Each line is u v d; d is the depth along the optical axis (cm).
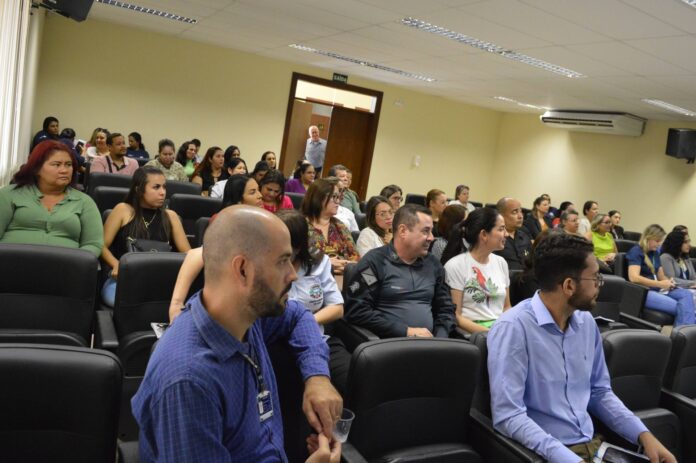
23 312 203
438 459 160
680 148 817
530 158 1125
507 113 1176
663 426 204
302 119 991
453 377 167
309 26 620
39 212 273
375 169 1071
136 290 221
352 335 248
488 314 282
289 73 952
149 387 97
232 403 103
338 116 1030
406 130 1085
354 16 541
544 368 178
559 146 1064
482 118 1171
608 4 390
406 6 473
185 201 414
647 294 480
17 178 275
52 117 757
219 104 912
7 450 118
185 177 652
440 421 167
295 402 135
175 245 319
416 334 247
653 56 508
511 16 454
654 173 909
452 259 286
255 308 102
